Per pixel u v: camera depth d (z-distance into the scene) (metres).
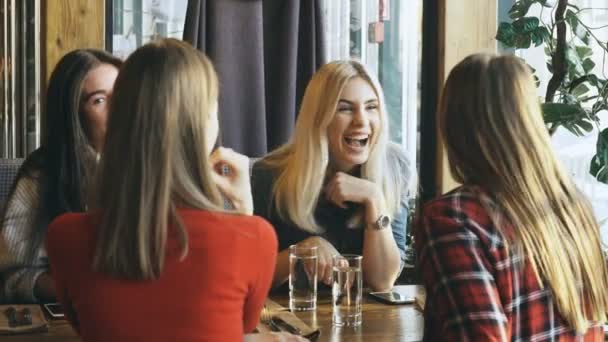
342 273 2.10
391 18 3.81
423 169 3.51
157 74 1.49
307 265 2.24
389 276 2.56
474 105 1.56
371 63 3.82
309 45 3.56
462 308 1.44
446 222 1.50
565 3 3.24
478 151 1.56
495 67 1.57
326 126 2.60
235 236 1.52
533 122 1.56
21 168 2.43
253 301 1.57
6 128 3.61
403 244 2.79
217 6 3.40
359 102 2.60
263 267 1.56
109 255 1.46
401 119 3.84
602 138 3.10
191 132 1.50
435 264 1.49
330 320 2.16
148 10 3.71
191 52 1.53
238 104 3.45
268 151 3.57
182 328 1.46
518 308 1.50
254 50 3.47
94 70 2.38
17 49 3.61
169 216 1.48
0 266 2.37
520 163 1.53
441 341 1.50
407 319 2.18
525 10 3.33
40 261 2.39
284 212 2.65
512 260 1.49
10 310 2.11
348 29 3.77
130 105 1.49
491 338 1.41
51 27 3.03
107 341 1.47
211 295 1.48
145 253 1.45
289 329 2.02
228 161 2.31
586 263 1.57
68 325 2.04
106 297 1.47
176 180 1.49
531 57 3.70
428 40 3.49
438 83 3.47
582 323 1.53
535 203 1.52
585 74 3.33
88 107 2.37
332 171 2.69
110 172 1.49
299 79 3.59
